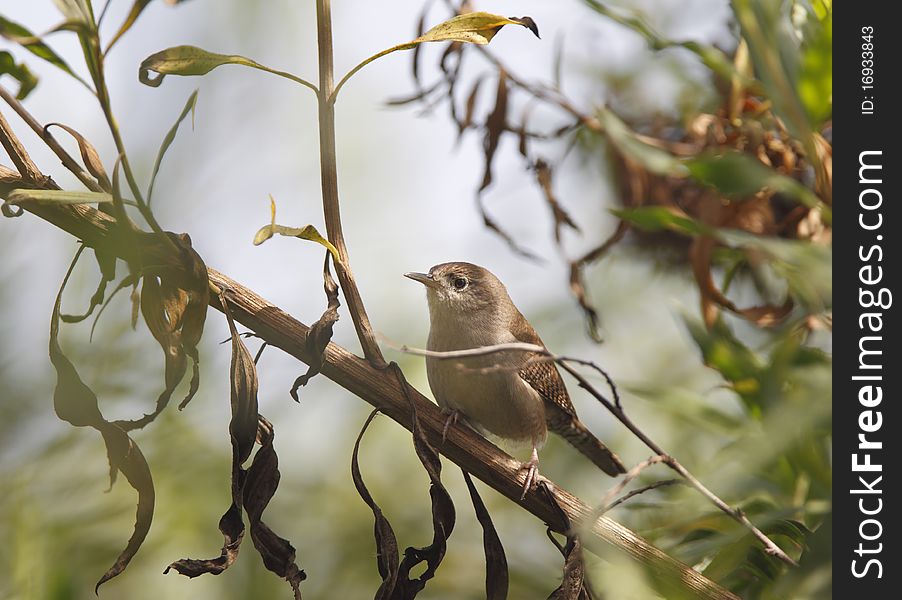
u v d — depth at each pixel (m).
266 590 6.52
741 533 4.85
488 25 4.06
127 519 6.14
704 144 6.17
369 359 4.29
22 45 3.36
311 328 4.12
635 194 6.29
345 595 6.75
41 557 5.65
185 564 3.96
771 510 5.29
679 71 6.49
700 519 5.38
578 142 6.97
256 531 4.11
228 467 6.54
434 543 4.21
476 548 7.09
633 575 4.49
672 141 6.54
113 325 6.18
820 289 4.80
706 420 5.58
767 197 5.73
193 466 6.45
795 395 5.16
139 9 3.51
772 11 4.85
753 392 5.41
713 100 6.44
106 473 6.07
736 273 6.64
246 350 4.12
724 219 5.71
